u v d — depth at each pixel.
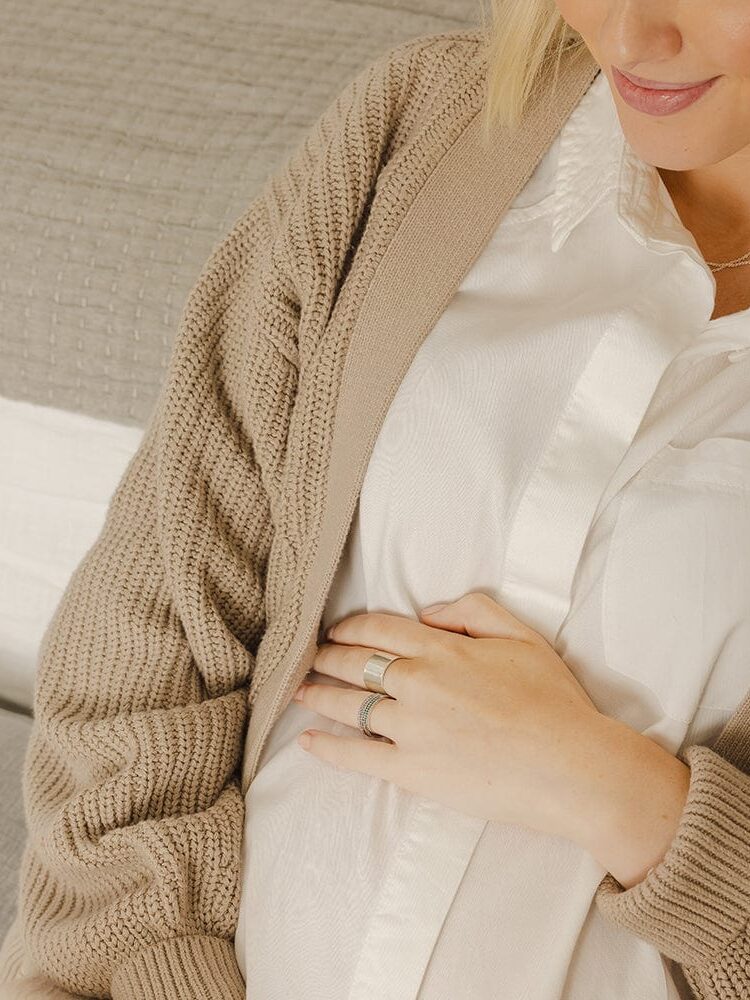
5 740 1.12
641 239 0.72
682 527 0.70
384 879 0.71
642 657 0.72
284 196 0.83
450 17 1.11
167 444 0.81
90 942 0.76
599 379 0.72
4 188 1.11
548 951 0.69
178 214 1.07
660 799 0.67
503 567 0.74
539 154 0.78
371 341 0.77
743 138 0.63
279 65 1.12
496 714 0.70
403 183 0.79
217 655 0.81
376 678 0.75
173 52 1.15
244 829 0.79
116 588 0.81
